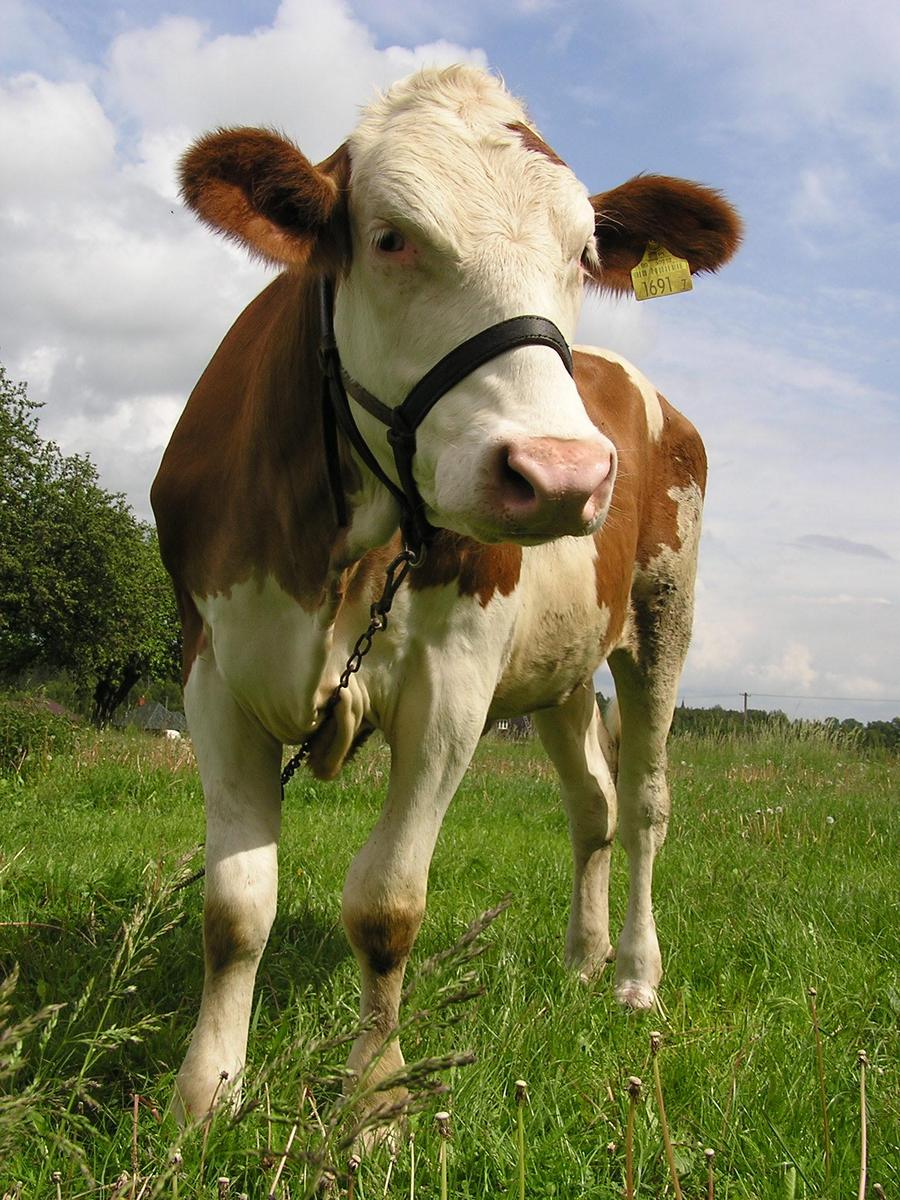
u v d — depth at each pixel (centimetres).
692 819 793
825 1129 244
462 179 254
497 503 226
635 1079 187
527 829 812
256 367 322
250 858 299
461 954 182
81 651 4303
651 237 338
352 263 271
